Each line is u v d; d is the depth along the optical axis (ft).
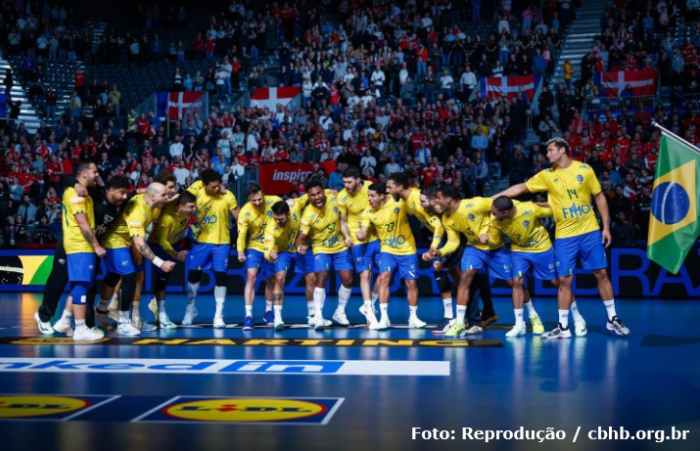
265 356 23.95
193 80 80.38
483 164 55.67
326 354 24.30
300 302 44.32
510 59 69.26
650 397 17.67
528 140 63.98
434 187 28.53
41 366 22.18
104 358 23.67
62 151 67.87
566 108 61.82
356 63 73.61
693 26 69.31
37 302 44.65
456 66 73.41
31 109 82.94
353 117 66.59
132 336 28.94
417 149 59.93
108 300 30.63
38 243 55.06
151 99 76.38
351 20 82.33
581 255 28.30
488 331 30.42
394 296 48.14
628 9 74.38
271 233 29.89
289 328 31.55
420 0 82.43
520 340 27.43
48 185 64.85
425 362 22.63
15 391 18.63
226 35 87.61
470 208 28.32
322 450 13.48
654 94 64.59
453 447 13.69
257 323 33.68
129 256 29.17
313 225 30.76
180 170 62.13
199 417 15.93
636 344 26.23
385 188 30.27
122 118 75.20
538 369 21.36
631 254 46.29
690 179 26.45
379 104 71.41
